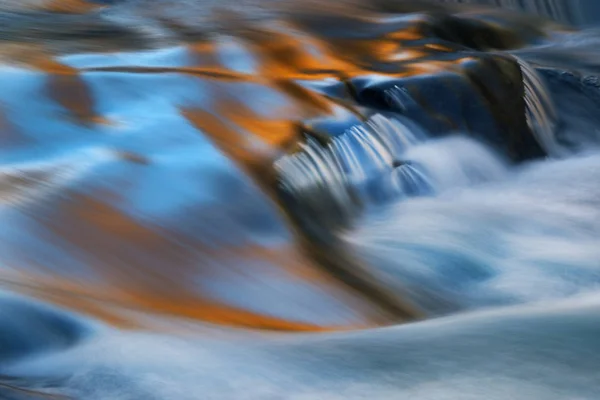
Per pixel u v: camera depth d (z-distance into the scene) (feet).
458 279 41.73
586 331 29.81
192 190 40.37
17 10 78.64
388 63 65.67
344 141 50.90
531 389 24.70
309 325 33.35
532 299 39.75
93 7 84.12
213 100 50.85
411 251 43.50
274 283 35.81
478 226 48.29
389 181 52.49
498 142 62.44
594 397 24.06
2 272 31.14
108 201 37.91
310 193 45.37
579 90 74.74
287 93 54.19
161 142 44.14
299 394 24.53
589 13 129.59
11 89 46.96
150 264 34.81
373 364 26.78
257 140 47.14
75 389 24.08
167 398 23.89
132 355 26.35
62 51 57.88
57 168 39.75
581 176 60.90
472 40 91.25
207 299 33.78
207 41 64.39
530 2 123.75
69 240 34.58
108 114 46.91
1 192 36.45
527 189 57.52
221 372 25.72
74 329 27.84
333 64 64.85
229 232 38.65
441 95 60.64
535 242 46.83
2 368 25.23
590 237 48.11
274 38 67.51
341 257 40.98
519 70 67.67
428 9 96.89
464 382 25.26
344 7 86.22
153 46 62.23
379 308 36.17
